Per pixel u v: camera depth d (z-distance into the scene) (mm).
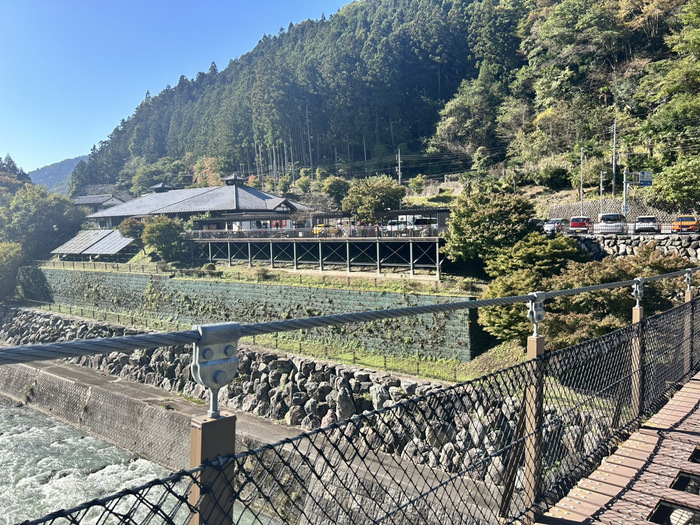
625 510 3562
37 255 52469
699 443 4688
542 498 3619
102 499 1506
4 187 91438
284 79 90188
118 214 53469
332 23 113750
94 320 34469
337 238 28641
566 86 60281
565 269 18703
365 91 91938
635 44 58281
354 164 83812
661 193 31469
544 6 77438
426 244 25422
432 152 78250
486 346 20047
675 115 34219
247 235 34812
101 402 21641
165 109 152875
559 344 14719
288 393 18656
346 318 2389
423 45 99875
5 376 27781
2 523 13688
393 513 2650
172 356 23391
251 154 97250
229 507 1845
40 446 19688
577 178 43469
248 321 28688
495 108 74062
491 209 22156
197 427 1817
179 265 37000
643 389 5504
